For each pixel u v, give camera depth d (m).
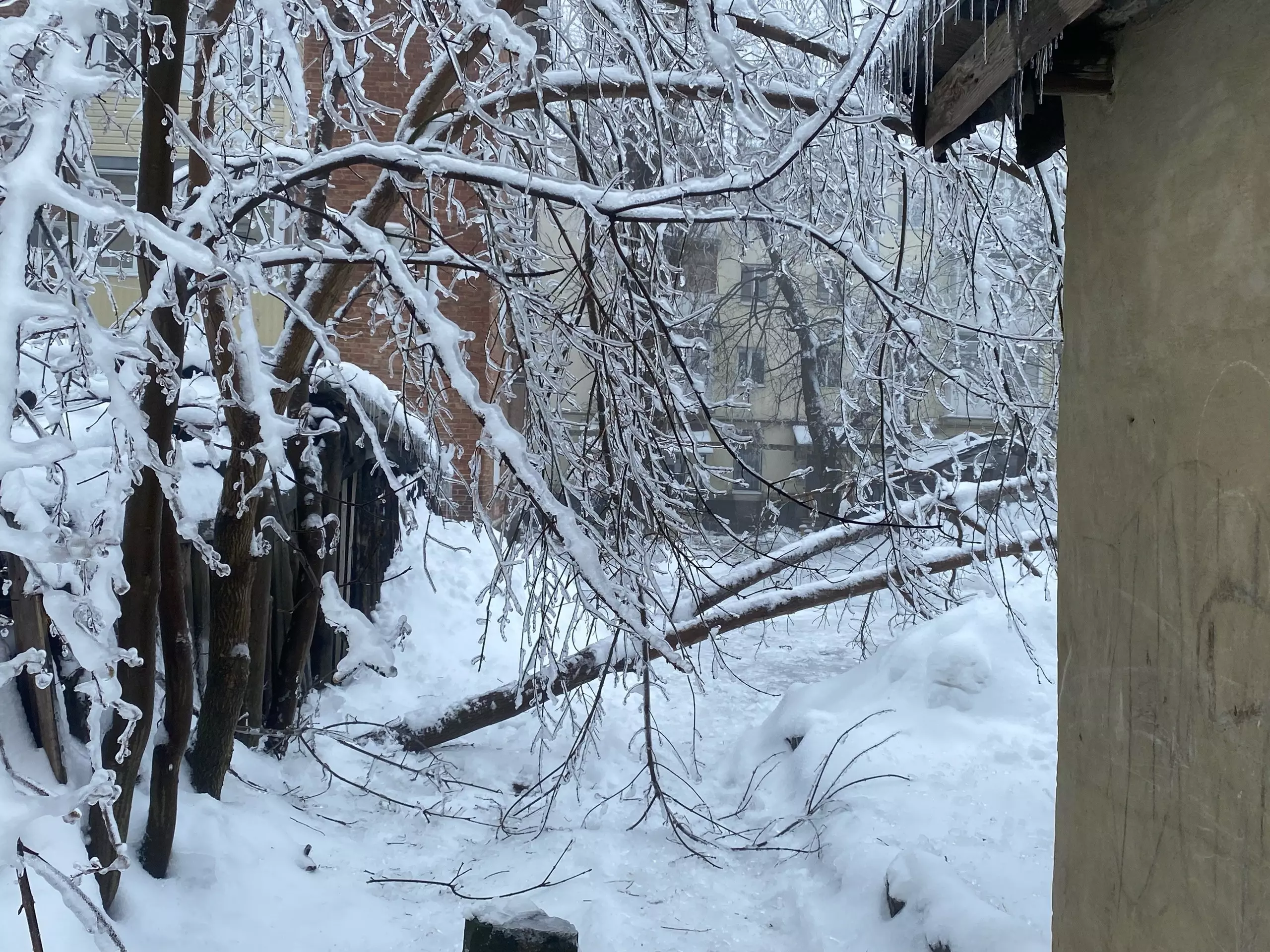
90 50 3.33
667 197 4.05
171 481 2.77
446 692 9.62
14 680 4.04
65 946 3.28
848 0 5.46
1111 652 2.52
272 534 6.68
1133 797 2.39
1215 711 2.06
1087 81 2.58
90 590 2.55
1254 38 1.98
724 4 5.20
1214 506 2.08
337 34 4.35
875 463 7.25
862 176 5.87
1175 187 2.25
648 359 5.31
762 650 12.69
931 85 3.01
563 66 5.91
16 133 2.81
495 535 4.96
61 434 4.04
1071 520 2.75
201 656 6.48
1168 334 2.27
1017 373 6.61
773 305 18.89
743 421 23.45
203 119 5.05
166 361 3.32
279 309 10.30
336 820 6.52
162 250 2.66
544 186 4.18
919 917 4.47
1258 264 1.95
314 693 8.49
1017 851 5.39
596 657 7.41
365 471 9.96
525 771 7.86
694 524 6.37
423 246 5.82
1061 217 6.12
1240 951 1.96
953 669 7.59
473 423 12.55
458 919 5.25
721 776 8.13
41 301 2.22
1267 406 1.91
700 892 5.77
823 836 6.10
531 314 5.41
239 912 4.83
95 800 2.48
